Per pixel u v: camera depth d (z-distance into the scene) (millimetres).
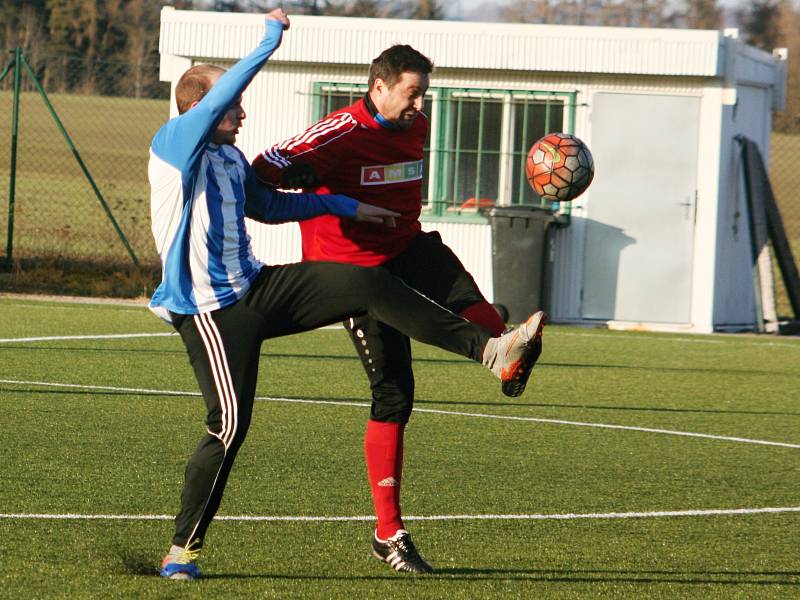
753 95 41469
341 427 20094
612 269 38094
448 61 37844
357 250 13320
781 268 41219
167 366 25938
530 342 11008
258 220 12062
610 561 12727
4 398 21312
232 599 10820
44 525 13180
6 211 55375
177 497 14773
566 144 15430
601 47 37125
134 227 43906
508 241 36125
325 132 12758
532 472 17250
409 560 12094
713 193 37750
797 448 20016
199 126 10883
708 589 11750
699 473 17688
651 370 28969
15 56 39875
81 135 95938
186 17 38094
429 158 39000
